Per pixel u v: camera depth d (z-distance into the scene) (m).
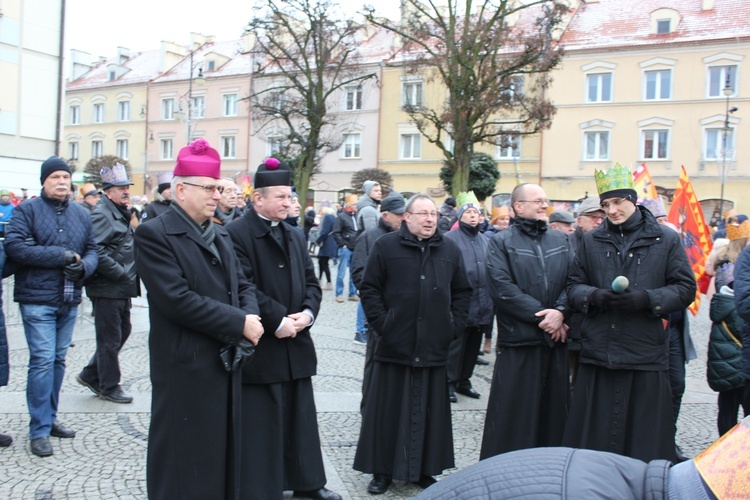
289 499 4.02
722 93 31.23
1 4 23.95
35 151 25.36
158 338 3.24
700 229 8.51
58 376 4.81
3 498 3.79
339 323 10.41
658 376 3.88
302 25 29.62
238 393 3.30
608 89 33.38
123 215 5.67
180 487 3.14
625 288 3.75
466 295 4.54
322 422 5.52
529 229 4.59
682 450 5.12
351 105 39.59
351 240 12.79
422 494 1.58
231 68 44.75
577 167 33.84
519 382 4.40
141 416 5.39
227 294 3.38
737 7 32.56
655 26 32.94
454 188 22.08
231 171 43.84
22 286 4.54
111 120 48.91
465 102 21.28
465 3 21.28
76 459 4.43
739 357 4.59
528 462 1.51
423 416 4.26
